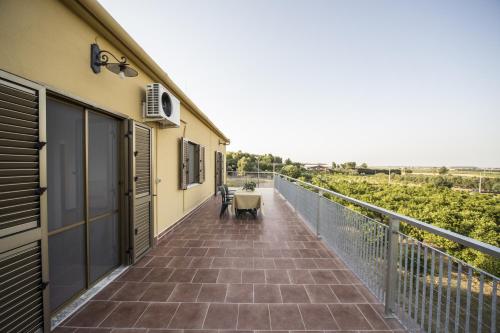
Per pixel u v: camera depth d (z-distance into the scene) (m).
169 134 4.52
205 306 2.15
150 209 3.46
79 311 2.05
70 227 2.13
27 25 1.63
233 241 3.98
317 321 1.96
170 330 1.83
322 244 3.86
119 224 2.96
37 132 1.66
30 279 1.62
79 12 2.08
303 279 2.68
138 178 3.12
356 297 2.33
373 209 2.27
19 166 1.54
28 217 1.60
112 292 2.37
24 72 1.61
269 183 15.35
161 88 3.38
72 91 2.05
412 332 1.80
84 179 2.31
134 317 1.98
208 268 2.94
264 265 3.04
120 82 2.84
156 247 3.67
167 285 2.51
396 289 2.05
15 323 1.51
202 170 7.23
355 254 2.78
